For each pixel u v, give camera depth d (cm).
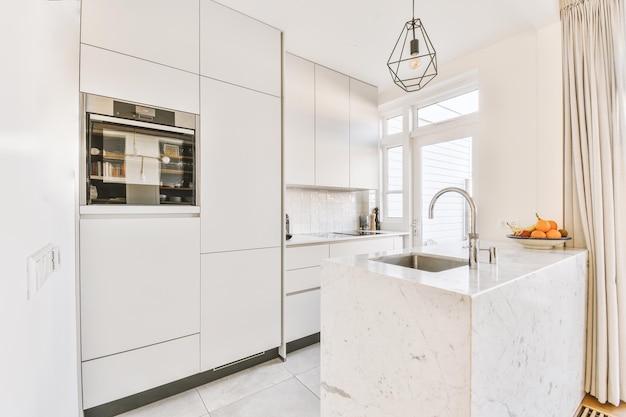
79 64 156
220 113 204
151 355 177
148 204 179
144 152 177
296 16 220
